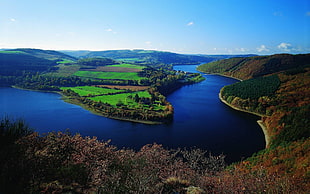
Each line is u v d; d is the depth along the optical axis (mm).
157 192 6914
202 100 109688
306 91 93000
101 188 6836
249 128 68812
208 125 71562
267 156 38469
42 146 8805
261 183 7113
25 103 101812
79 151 9102
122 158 9203
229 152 51219
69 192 6852
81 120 76625
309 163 24859
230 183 7289
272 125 65812
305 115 59344
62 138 9523
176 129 67625
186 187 7629
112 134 63219
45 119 76750
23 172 7160
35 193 6527
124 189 6777
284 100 87500
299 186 7895
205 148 53406
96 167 8273
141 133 64125
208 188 7656
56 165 8055
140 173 7645
